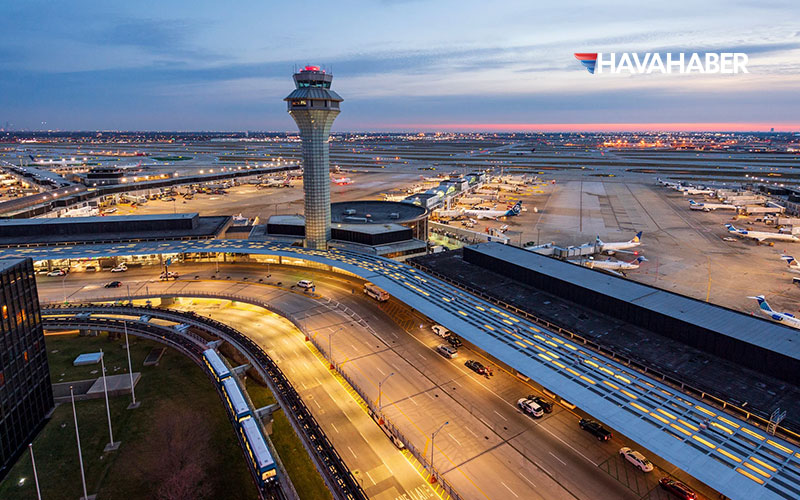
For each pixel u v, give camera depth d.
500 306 83.00
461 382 66.75
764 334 62.69
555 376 59.88
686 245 151.75
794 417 50.28
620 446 54.25
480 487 47.47
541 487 47.62
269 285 104.31
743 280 116.50
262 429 58.84
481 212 195.75
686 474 50.09
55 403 67.50
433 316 77.56
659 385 58.06
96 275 111.75
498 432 56.19
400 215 145.75
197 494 51.38
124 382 72.25
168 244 123.06
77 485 52.06
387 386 65.00
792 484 42.41
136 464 55.28
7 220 128.50
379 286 91.75
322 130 118.19
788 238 156.12
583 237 162.25
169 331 83.19
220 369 68.50
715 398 54.00
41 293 99.00
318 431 55.38
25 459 56.34
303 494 53.47
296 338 81.19
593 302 78.88
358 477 49.75
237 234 138.00
